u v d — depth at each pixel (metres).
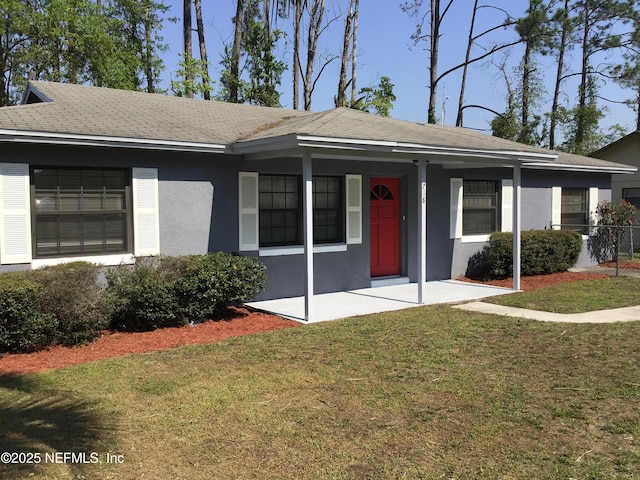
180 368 5.59
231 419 4.24
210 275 7.68
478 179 12.69
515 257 10.62
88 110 8.66
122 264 7.66
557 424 4.09
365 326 7.45
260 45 26.39
